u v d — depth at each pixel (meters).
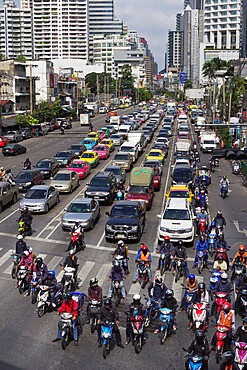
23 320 13.84
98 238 22.42
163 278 17.25
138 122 79.62
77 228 20.67
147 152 53.84
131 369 11.19
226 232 23.61
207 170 37.25
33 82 95.06
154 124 74.56
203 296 12.59
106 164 46.16
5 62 87.56
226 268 16.08
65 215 23.72
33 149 56.56
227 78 109.75
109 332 11.69
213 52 188.12
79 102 123.50
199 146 60.59
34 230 23.72
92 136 58.41
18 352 11.98
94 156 44.53
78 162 39.12
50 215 26.83
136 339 11.89
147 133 63.78
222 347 11.30
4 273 17.81
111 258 19.48
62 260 19.12
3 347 12.23
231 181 38.91
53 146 59.03
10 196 29.31
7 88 86.75
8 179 30.19
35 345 12.36
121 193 29.98
